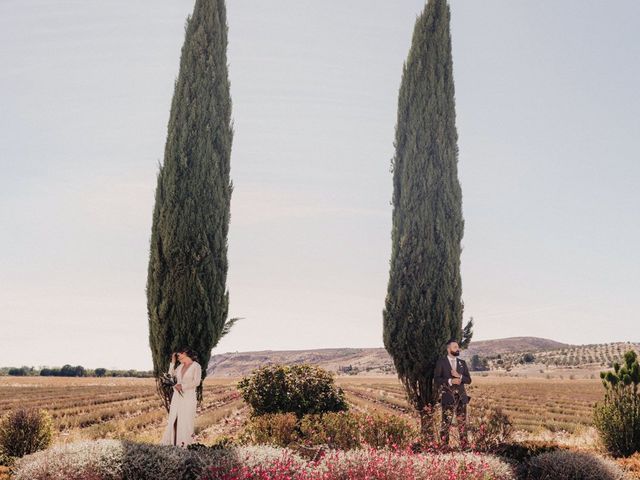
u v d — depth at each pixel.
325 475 7.85
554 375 131.00
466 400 12.05
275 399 16.86
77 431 21.25
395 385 72.88
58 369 115.69
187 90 14.30
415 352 14.19
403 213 14.98
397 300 14.55
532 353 180.00
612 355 153.75
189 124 14.10
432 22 15.86
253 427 12.92
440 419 11.88
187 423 10.97
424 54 15.66
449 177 15.04
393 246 15.03
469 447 10.74
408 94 15.67
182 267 13.45
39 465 8.44
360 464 8.27
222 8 15.34
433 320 14.22
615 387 12.60
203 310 13.48
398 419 11.65
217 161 14.19
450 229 14.77
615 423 12.27
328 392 17.20
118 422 24.80
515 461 10.04
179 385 10.98
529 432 25.22
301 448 11.00
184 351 11.24
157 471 8.62
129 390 61.09
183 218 13.60
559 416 33.12
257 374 17.44
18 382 84.44
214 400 41.50
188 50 14.69
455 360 12.49
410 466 8.16
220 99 14.66
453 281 14.64
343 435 11.24
